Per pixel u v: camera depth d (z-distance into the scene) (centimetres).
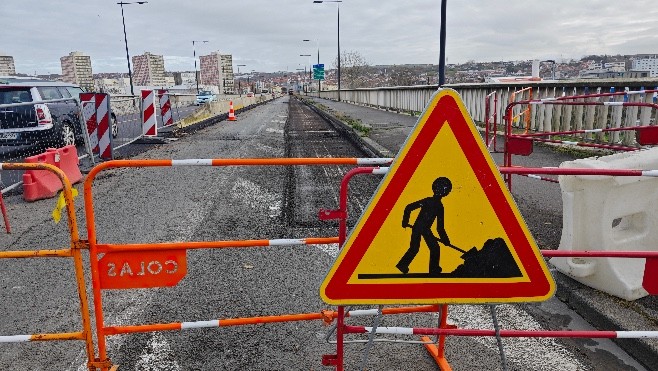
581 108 994
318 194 734
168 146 1335
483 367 304
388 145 1197
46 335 284
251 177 877
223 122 2289
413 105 2386
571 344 329
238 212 648
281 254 499
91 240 272
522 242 250
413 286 250
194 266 470
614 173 266
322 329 355
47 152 768
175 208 673
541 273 253
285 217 617
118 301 398
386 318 369
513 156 944
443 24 1208
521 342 334
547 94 1109
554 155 948
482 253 249
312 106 4097
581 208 372
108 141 1036
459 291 252
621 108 895
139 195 752
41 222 618
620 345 324
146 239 543
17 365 310
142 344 333
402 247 246
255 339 340
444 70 1234
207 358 316
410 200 242
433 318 369
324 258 487
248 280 437
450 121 236
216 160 279
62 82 1307
